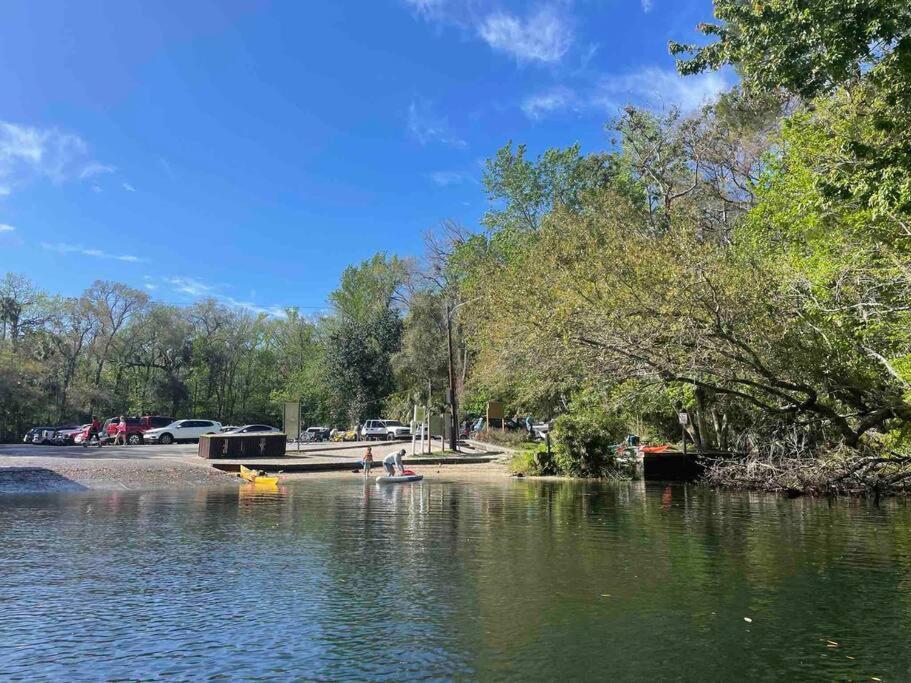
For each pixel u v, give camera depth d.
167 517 13.27
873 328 14.48
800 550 9.71
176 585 7.56
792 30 10.91
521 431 44.69
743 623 6.19
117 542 10.34
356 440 50.06
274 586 7.53
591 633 5.88
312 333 85.56
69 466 22.55
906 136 11.16
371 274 66.56
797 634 5.86
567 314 17.72
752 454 20.36
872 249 14.92
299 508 14.85
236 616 6.38
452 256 49.28
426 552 9.55
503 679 4.86
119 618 6.32
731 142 29.81
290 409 33.06
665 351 17.23
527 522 12.69
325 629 6.00
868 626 6.10
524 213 42.16
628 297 17.42
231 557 9.15
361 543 10.31
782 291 16.02
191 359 75.94
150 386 71.81
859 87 13.91
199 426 45.00
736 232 23.25
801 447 19.95
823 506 15.43
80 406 63.69
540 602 6.88
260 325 86.25
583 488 20.33
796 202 16.56
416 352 54.41
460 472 27.53
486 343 29.47
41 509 14.42
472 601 6.91
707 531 11.55
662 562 8.84
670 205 31.48
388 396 60.22
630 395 21.28
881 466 17.16
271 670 5.03
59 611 6.55
